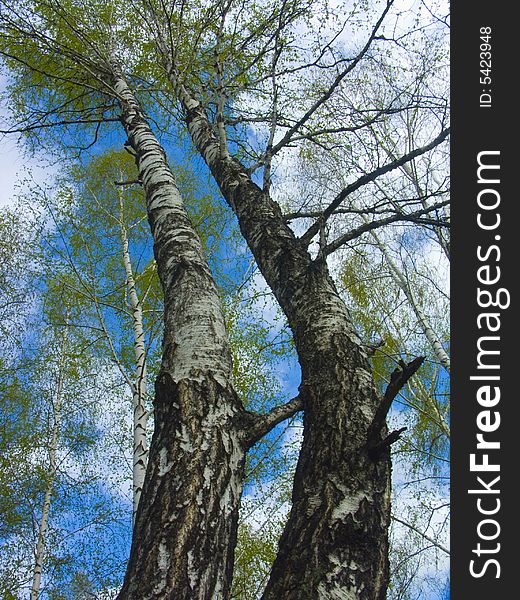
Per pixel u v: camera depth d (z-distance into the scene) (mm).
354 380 2213
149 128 4496
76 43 6754
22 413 8500
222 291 7988
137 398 4984
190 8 6500
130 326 7570
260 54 5539
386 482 1924
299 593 1614
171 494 1766
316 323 2502
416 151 3039
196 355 2193
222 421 1999
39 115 6336
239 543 6465
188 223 3152
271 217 3309
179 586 1566
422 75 5156
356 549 1716
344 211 3379
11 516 7652
